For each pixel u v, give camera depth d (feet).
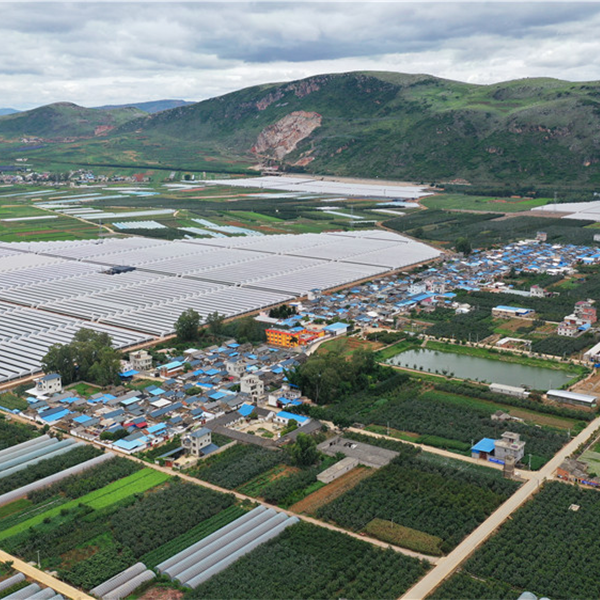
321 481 631.97
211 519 572.92
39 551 524.93
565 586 484.33
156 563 515.50
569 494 602.44
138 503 595.06
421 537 543.39
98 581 491.31
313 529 555.28
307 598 476.13
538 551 524.52
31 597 466.70
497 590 479.41
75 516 574.56
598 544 531.91
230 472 649.20
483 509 576.61
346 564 510.99
